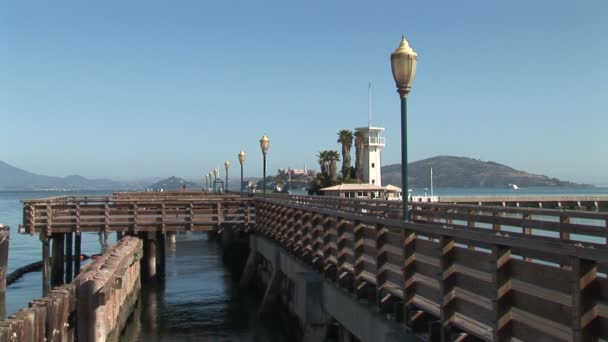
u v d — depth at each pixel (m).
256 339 19.23
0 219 97.94
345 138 79.38
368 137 67.75
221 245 47.94
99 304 14.48
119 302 19.33
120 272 17.48
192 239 60.22
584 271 6.14
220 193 55.16
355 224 13.10
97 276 15.41
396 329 10.25
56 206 28.92
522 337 7.19
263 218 28.48
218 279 32.69
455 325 8.78
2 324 9.74
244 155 41.41
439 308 9.57
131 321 22.27
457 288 8.78
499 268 7.46
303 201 20.34
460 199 58.75
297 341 17.58
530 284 7.23
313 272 16.91
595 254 5.79
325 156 77.62
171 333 20.30
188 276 33.81
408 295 10.20
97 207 29.34
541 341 6.82
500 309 7.44
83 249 52.38
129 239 27.03
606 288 5.97
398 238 10.97
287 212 22.05
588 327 6.12
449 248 8.92
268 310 22.25
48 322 12.08
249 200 30.66
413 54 10.67
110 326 16.66
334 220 15.31
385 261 11.61
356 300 12.77
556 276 6.58
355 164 74.75
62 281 30.50
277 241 24.48
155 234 30.42
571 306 6.30
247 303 25.52
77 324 14.48
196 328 20.97
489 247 7.88
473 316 8.23
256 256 29.80
